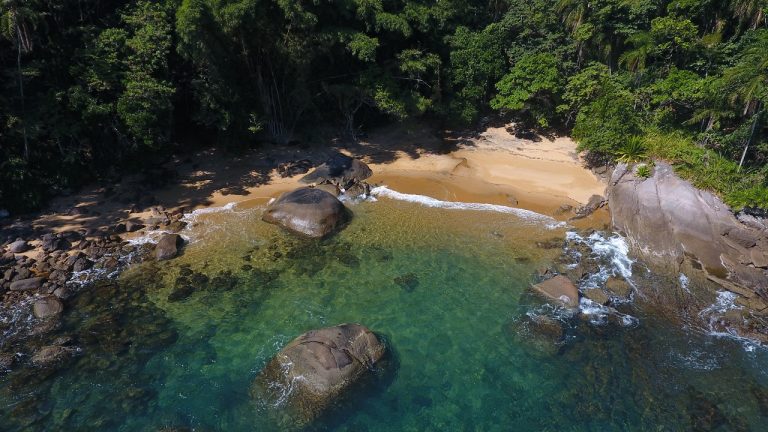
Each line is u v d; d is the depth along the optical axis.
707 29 30.97
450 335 18.86
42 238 23.52
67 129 25.98
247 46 28.86
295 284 21.50
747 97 24.58
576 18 32.72
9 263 21.97
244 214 26.67
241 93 30.80
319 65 32.62
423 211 27.28
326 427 14.97
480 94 35.41
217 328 18.98
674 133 28.75
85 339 18.25
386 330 19.03
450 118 35.81
